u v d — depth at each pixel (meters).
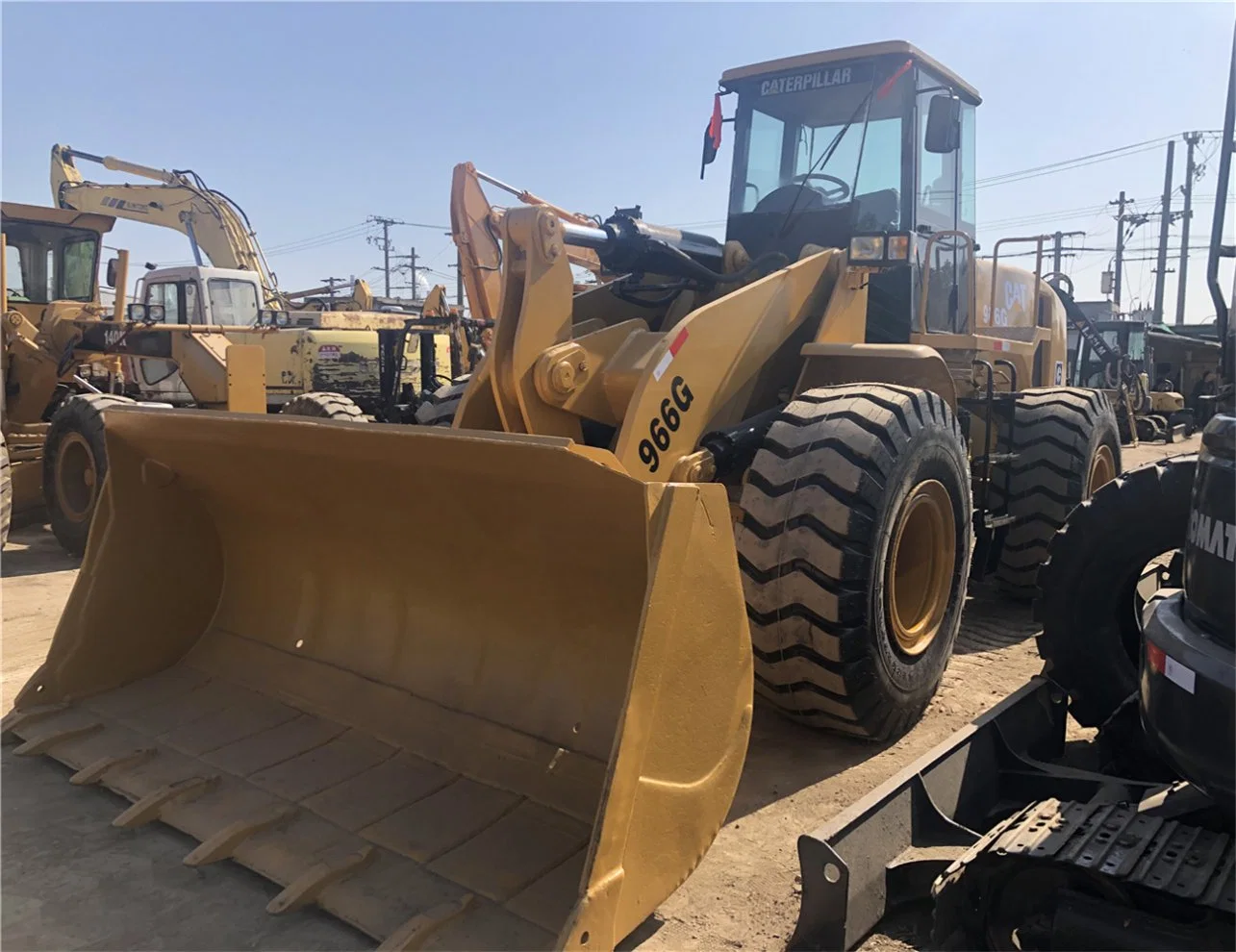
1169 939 1.85
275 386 10.66
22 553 7.20
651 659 2.13
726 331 3.72
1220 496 1.98
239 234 14.13
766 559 3.25
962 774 2.77
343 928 2.35
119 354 8.17
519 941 2.09
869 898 2.29
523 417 3.48
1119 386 16.55
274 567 3.61
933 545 3.80
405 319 12.40
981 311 6.28
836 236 4.77
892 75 4.78
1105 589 3.35
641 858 2.14
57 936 2.32
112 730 3.19
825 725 3.47
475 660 3.07
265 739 3.07
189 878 2.55
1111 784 2.75
